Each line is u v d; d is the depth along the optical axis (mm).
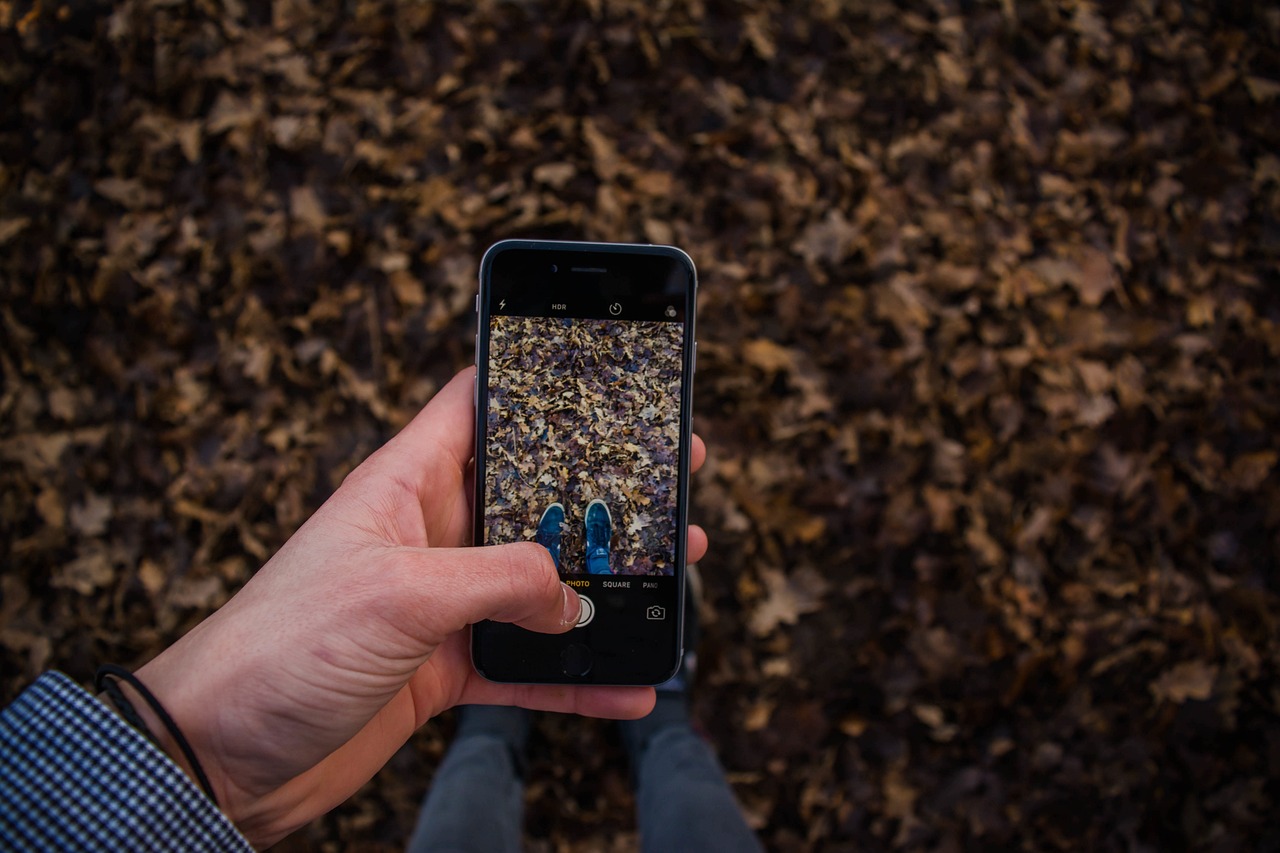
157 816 318
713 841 454
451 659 414
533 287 407
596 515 408
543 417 407
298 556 367
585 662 407
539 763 531
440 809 475
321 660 355
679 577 409
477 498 402
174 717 344
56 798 314
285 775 360
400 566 364
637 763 510
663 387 411
